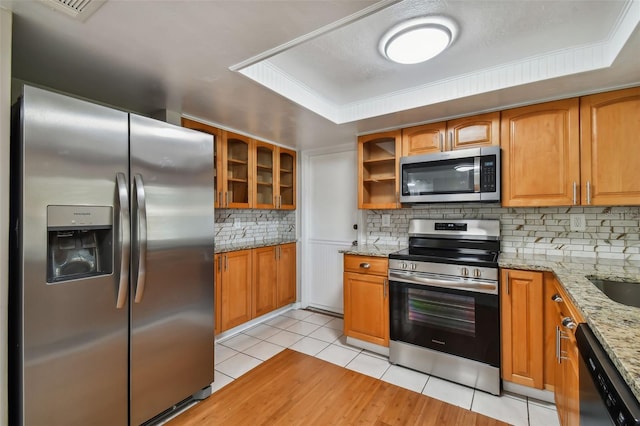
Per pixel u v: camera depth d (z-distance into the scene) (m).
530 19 1.49
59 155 1.32
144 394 1.63
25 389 1.23
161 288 1.71
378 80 2.17
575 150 2.01
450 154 2.36
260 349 2.68
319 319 3.45
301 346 2.74
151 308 1.66
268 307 3.34
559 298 1.64
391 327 2.42
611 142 1.91
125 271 1.51
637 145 1.85
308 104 2.34
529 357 1.94
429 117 2.50
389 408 1.89
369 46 1.74
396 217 3.08
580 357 1.08
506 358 2.00
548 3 1.38
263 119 2.58
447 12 1.44
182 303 1.81
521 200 2.19
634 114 1.85
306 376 2.24
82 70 1.72
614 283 1.62
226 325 2.84
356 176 3.53
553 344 1.87
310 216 3.89
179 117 2.42
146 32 1.37
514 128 2.22
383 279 2.51
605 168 1.92
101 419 1.46
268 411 1.86
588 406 0.94
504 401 1.95
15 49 1.49
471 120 2.38
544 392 1.92
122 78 1.82
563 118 2.06
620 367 0.71
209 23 1.31
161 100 2.17
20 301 1.23
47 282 1.29
